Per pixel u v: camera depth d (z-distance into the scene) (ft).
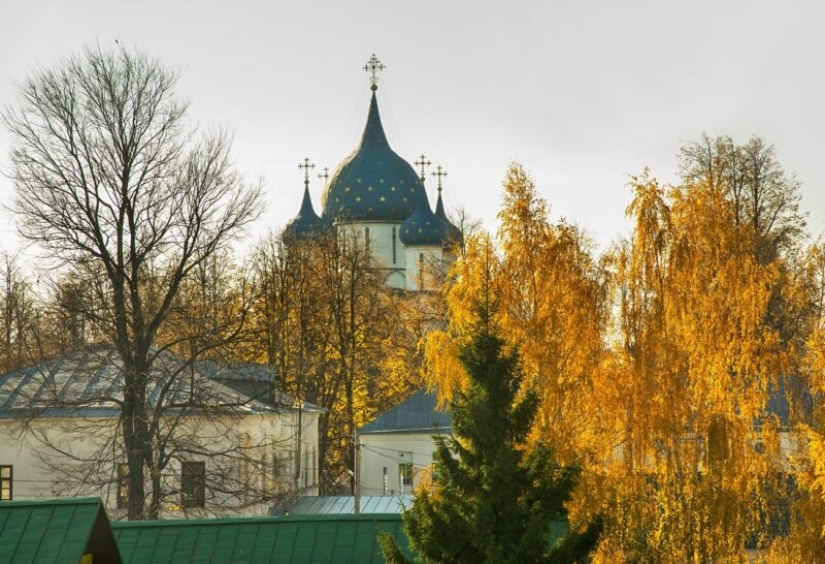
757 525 253.24
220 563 169.17
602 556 227.81
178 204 377.30
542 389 238.89
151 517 346.74
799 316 285.84
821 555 242.99
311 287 643.86
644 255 254.47
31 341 571.69
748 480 246.47
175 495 387.34
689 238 255.50
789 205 499.10
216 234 383.04
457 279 253.65
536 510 168.35
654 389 247.29
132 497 350.43
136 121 371.15
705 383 251.80
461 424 172.14
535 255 254.06
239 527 174.09
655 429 245.04
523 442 174.09
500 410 171.42
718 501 242.17
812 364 258.98
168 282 393.70
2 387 411.54
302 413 499.10
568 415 245.45
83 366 379.96
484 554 165.48
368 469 575.38
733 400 258.16
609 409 246.47
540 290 252.62
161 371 378.73
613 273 256.73
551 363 245.24
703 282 255.91
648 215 255.70
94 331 376.68
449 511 167.02
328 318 652.07
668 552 242.37
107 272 370.94
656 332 251.60
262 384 479.82
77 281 365.81
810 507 243.81
